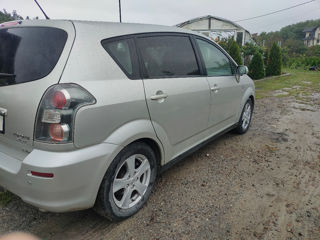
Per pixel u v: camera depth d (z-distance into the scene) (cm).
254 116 565
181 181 272
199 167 306
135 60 204
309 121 527
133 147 197
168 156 243
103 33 186
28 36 182
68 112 152
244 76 402
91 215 215
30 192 159
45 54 167
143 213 218
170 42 248
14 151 177
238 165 313
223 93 320
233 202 236
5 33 198
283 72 1711
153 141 221
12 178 165
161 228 200
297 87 1052
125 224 204
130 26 215
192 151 286
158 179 275
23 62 173
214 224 205
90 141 163
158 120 217
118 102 178
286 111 618
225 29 1920
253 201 238
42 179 151
